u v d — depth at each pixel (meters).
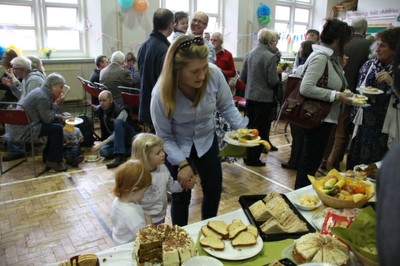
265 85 3.39
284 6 7.84
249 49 7.00
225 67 4.14
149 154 1.59
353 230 0.99
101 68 4.66
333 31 2.06
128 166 1.40
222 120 2.29
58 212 2.54
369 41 3.07
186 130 1.53
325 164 3.51
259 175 3.39
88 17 5.39
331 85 2.13
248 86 3.49
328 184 1.33
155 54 2.52
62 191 2.92
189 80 1.30
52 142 3.32
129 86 4.26
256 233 1.09
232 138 1.48
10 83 3.80
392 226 0.40
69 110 5.19
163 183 1.66
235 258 0.99
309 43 3.55
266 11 6.82
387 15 6.96
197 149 1.57
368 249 0.93
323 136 2.22
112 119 3.83
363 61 3.05
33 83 3.38
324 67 2.09
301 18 8.27
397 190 0.42
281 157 3.95
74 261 0.93
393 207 0.41
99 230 2.31
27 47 5.15
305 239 1.00
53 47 5.32
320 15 8.22
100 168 3.48
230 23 6.82
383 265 0.41
